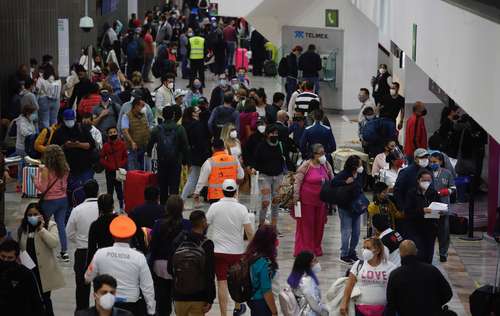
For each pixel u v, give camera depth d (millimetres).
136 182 22156
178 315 14562
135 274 13852
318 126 22688
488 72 13984
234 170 20656
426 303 13484
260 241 14359
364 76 39656
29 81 30516
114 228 13859
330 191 19906
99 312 11828
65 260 19891
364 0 32031
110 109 26484
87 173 21781
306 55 37500
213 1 41375
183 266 14234
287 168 21969
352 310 14836
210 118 25562
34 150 25625
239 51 47156
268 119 26375
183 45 48188
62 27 38156
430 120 30719
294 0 39469
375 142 25641
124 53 48062
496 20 13250
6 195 25562
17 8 34219
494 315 14750
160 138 22453
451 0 16953
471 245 22047
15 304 13297
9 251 13266
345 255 20234
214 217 16406
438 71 18641
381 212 18734
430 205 17797
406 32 22625
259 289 14320
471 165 25297
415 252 13617
